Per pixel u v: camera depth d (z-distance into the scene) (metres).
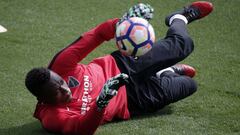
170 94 13.40
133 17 12.49
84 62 16.94
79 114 12.24
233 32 20.17
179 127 12.96
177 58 13.60
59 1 22.70
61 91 11.95
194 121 13.32
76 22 20.53
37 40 18.66
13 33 19.20
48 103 12.06
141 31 11.99
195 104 14.29
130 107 13.32
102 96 11.20
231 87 15.39
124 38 12.03
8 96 14.43
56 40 18.75
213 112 13.83
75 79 12.55
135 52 12.12
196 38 19.44
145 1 22.92
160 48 13.48
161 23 20.61
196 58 17.62
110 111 12.73
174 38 13.71
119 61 13.41
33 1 22.64
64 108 12.25
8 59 16.94
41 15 21.14
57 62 12.39
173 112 13.84
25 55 17.31
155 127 12.95
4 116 13.31
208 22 21.00
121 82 11.19
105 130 12.65
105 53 17.73
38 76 11.76
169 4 22.66
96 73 13.02
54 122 11.98
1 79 15.45
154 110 13.63
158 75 14.13
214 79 15.95
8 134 12.41
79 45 12.42
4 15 21.02
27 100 14.27
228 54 18.08
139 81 13.31
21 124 12.97
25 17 20.89
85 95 12.55
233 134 12.64
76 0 22.86
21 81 15.39
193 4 15.23
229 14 21.84
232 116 13.59
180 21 14.57
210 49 18.47
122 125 12.98
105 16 21.20
